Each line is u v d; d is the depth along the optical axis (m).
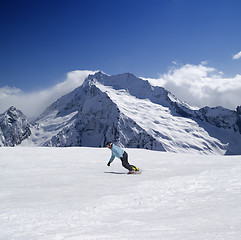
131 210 4.95
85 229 3.75
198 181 7.48
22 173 11.28
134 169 10.65
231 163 12.49
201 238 3.10
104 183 8.41
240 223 3.66
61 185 8.30
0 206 5.74
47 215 4.77
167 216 4.34
